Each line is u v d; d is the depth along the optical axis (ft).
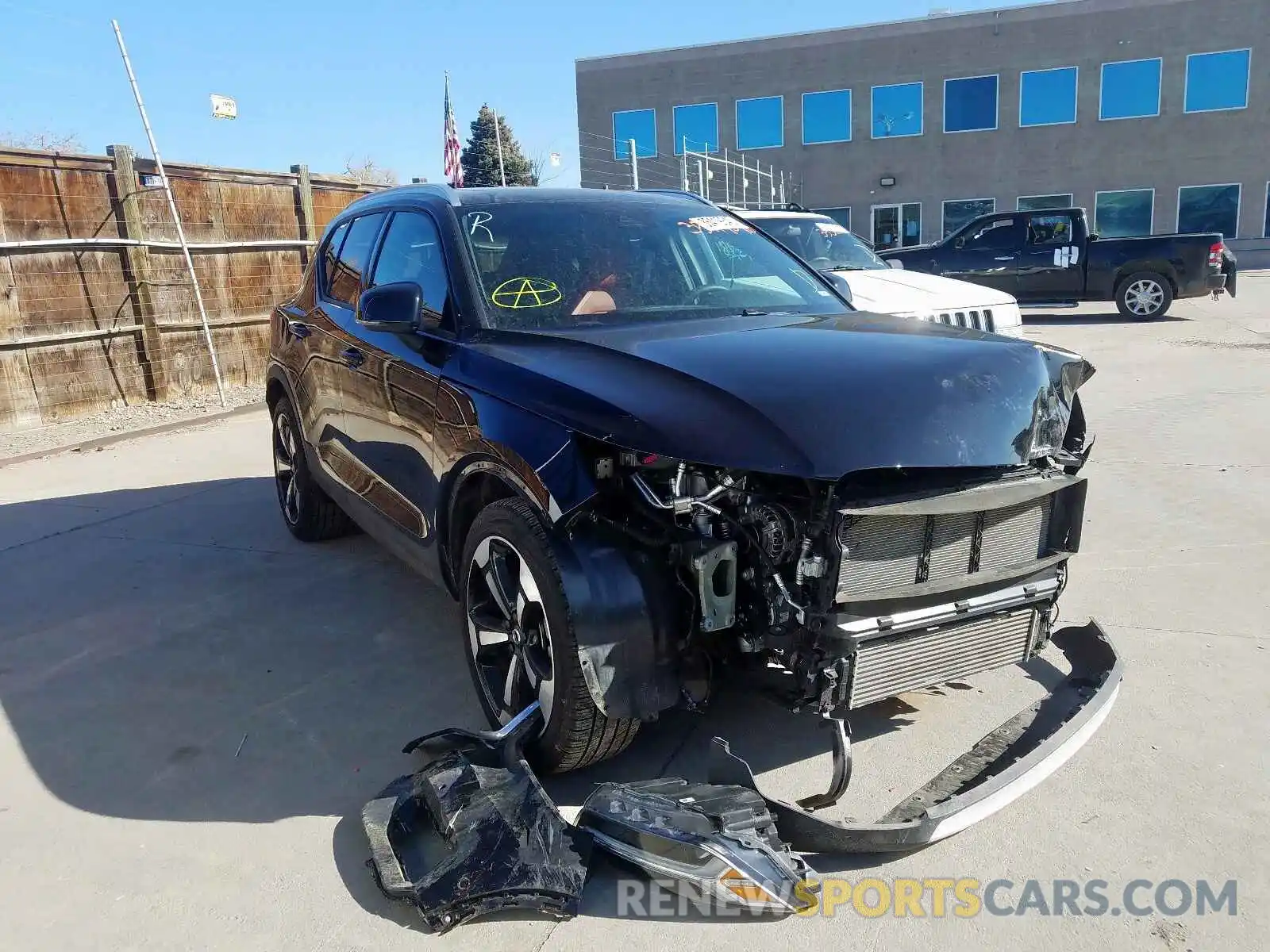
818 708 8.93
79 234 30.60
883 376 9.21
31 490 23.30
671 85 120.78
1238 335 46.65
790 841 8.63
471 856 8.53
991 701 11.76
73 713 12.14
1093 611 14.32
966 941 7.93
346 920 8.31
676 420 8.71
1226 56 103.71
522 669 10.26
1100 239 55.31
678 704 9.64
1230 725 11.03
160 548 18.66
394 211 14.66
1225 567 15.93
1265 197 105.40
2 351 28.68
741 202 116.47
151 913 8.45
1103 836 9.18
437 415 11.30
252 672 13.19
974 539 9.47
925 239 116.47
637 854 8.56
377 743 11.25
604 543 9.18
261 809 9.98
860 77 114.42
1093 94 108.06
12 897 8.70
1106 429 26.48
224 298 36.58
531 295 12.00
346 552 18.26
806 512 8.70
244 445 28.14
